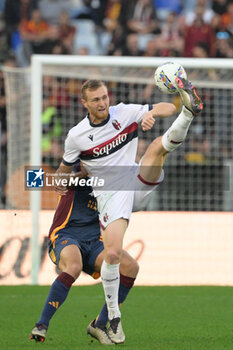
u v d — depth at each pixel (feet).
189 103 58.39
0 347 59.11
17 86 140.97
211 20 190.29
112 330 60.75
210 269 126.82
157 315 84.48
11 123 140.05
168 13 197.26
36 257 118.42
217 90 148.36
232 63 128.36
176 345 60.23
